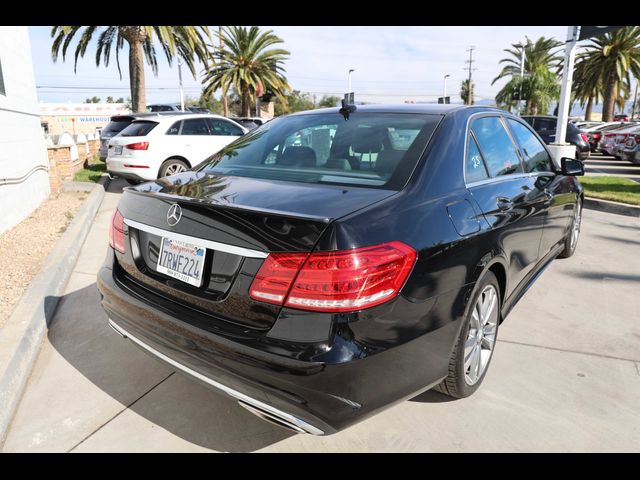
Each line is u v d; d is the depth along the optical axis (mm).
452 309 2162
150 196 2275
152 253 2264
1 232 5340
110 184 10047
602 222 6812
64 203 7461
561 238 4344
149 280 2260
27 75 6977
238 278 1884
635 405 2607
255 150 2930
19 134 6293
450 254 2137
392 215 1966
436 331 2072
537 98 35688
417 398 2656
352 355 1735
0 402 2395
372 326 1791
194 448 2273
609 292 4160
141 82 17688
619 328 3498
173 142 8781
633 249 5430
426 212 2119
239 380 1857
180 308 2092
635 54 31125
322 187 2217
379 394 1870
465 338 2336
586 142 15062
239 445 2297
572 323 3572
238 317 1898
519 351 3166
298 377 1725
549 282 4391
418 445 2299
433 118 2711
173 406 2576
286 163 2674
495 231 2562
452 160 2494
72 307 3762
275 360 1751
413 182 2236
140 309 2211
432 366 2104
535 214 3244
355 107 3057
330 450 2270
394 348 1864
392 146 2512
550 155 4086
